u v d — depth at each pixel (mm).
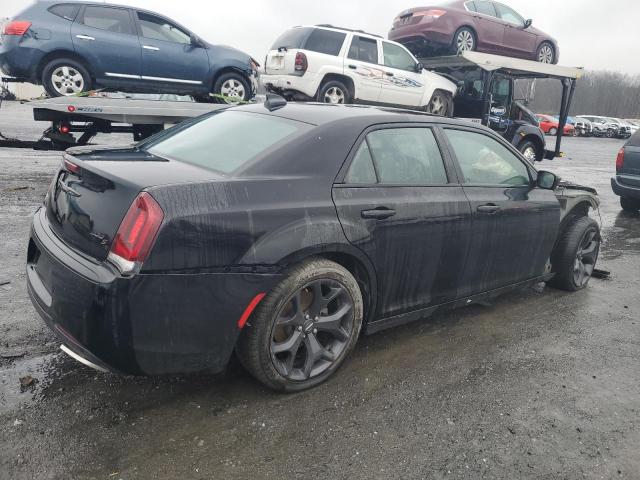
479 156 3814
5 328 3326
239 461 2316
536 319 4148
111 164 2625
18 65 7781
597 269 5488
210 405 2701
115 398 2701
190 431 2488
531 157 13195
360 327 3086
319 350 2904
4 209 6164
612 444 2615
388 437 2549
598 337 3883
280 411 2691
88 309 2254
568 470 2404
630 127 40750
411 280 3301
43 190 7336
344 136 3010
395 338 3641
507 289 4113
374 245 2996
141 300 2246
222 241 2414
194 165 2809
